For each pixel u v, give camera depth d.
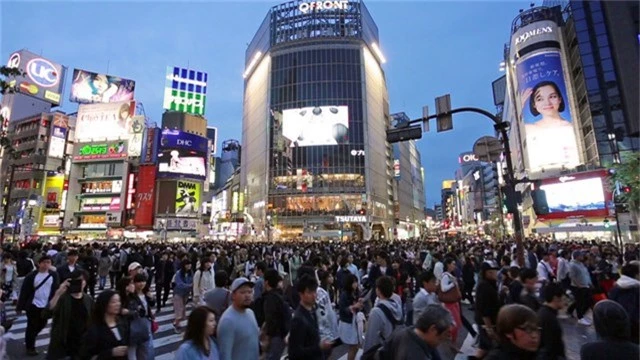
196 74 85.12
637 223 33.31
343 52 79.00
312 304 4.27
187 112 82.25
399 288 8.39
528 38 50.88
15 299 11.34
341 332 6.00
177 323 9.91
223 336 3.77
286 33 82.69
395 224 93.94
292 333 4.04
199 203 67.19
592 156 44.25
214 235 75.25
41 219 64.69
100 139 69.19
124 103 69.81
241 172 99.62
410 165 124.69
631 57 43.47
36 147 68.06
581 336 8.60
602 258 12.04
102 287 15.93
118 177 67.19
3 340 4.46
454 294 7.02
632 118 41.75
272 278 5.21
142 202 64.00
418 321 3.18
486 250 20.70
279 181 72.81
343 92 76.69
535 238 42.31
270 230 66.88
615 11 45.19
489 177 119.25
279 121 75.94
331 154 72.94
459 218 142.12
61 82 79.94
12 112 72.31
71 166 68.56
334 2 82.56
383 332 4.47
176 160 65.94
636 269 5.47
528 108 49.41
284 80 79.12
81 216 67.62
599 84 44.22
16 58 73.62
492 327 4.99
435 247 24.42
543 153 47.44
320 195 71.06
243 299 3.97
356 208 70.31
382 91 94.44
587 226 35.59
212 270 10.39
